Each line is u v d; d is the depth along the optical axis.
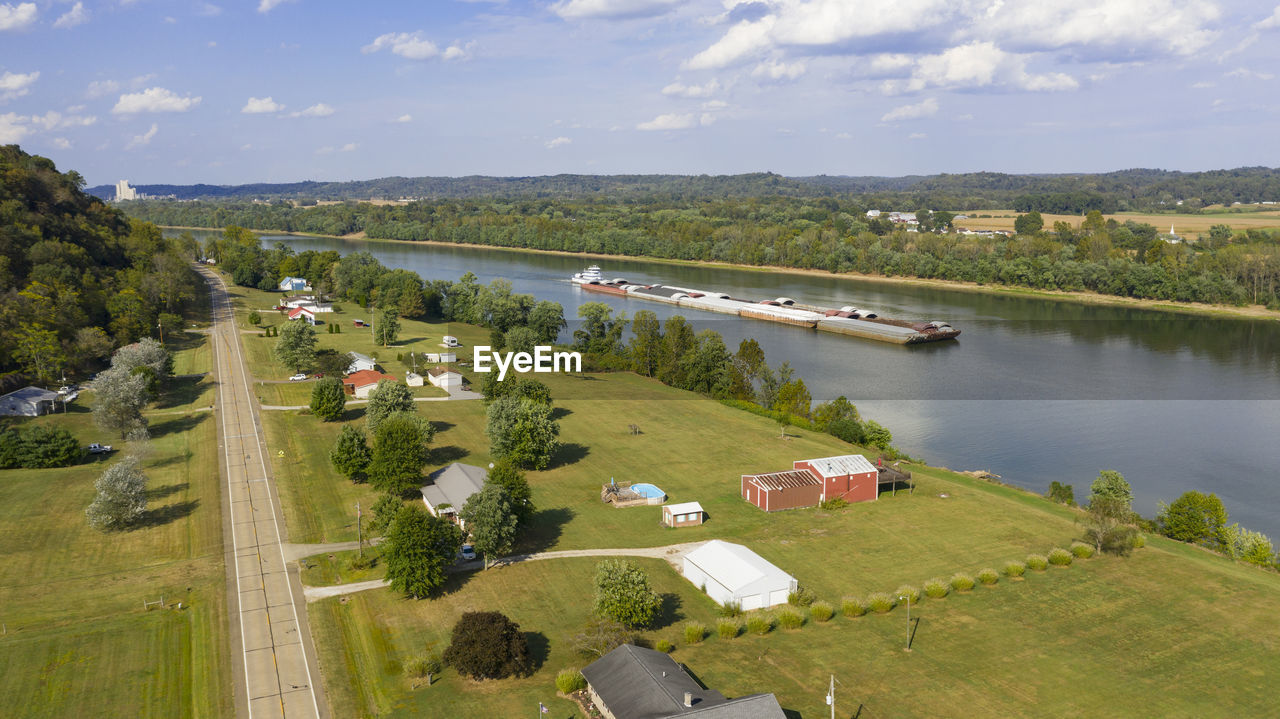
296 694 77.94
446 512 113.31
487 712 74.75
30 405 159.12
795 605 95.81
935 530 117.62
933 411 190.50
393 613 92.00
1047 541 114.00
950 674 81.69
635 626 90.19
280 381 192.75
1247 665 83.81
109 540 110.00
